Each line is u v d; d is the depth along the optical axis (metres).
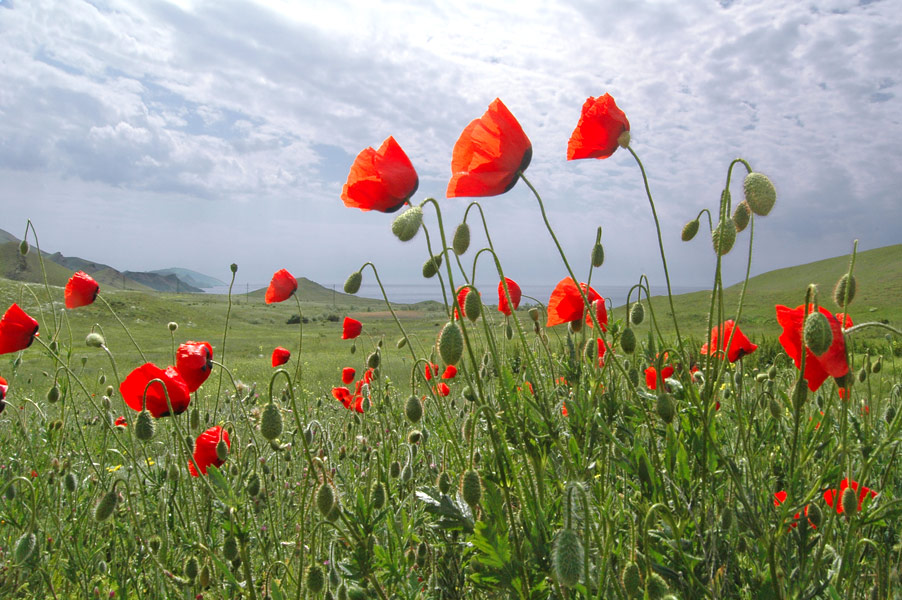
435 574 0.44
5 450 0.86
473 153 0.41
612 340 0.50
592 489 0.40
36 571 0.59
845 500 0.34
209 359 0.59
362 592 0.39
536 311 0.62
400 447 0.64
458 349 0.34
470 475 0.34
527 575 0.34
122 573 0.55
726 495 0.42
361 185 0.44
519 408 0.40
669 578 0.35
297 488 0.68
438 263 0.40
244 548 0.43
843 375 0.32
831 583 0.34
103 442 0.77
